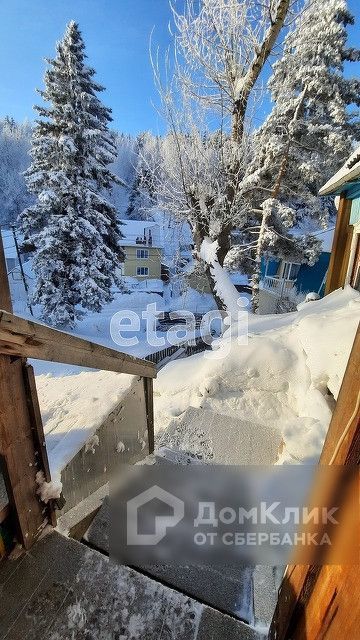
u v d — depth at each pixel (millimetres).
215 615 1193
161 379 4730
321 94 9984
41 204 12570
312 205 11203
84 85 13039
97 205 13883
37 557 1179
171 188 8484
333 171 10773
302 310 5789
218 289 7965
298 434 2846
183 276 10688
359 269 5562
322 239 12672
